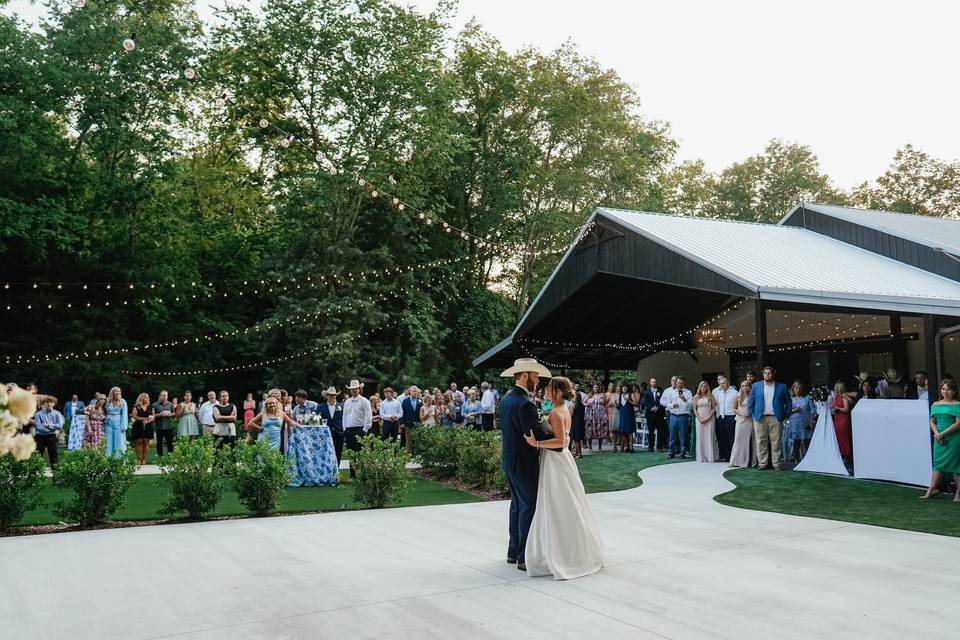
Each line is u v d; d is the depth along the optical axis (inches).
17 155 1029.2
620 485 480.1
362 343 1267.2
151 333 1264.8
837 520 335.9
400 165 1184.8
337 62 1147.9
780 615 188.7
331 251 1146.0
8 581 231.1
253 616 191.6
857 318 818.8
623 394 762.2
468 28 1462.8
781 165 1919.3
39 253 1096.8
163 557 266.5
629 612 192.4
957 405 383.9
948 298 487.5
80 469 339.0
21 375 1095.6
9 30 1023.0
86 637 176.2
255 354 1333.7
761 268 570.6
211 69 1126.4
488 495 450.9
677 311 914.7
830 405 540.1
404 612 194.1
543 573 232.8
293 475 384.5
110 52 1082.7
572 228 1508.4
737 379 956.0
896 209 1593.3
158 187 1210.0
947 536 295.9
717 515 352.8
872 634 173.5
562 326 896.3
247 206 1539.1
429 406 711.7
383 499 399.5
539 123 1508.4
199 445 366.3
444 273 1417.3
